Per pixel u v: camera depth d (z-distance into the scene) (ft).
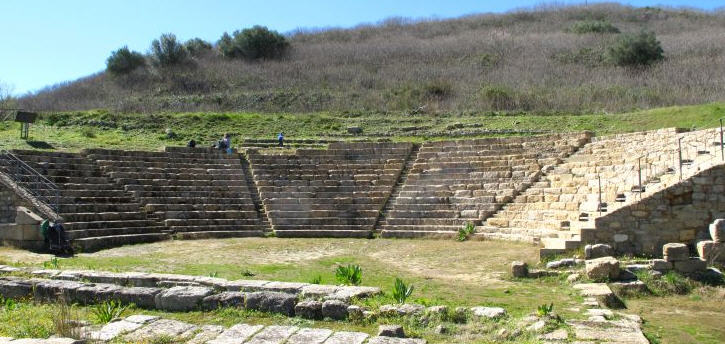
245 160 105.40
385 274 55.36
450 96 169.58
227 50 250.57
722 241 54.24
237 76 214.69
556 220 73.72
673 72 171.83
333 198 94.53
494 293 46.21
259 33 249.34
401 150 104.94
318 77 206.28
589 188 76.89
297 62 234.38
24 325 34.73
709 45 207.62
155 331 33.83
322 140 123.65
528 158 92.32
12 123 127.03
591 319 37.09
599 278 49.42
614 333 33.76
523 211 81.05
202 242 78.89
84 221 75.66
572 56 211.00
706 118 103.86
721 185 59.72
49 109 169.27
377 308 36.86
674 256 52.01
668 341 35.17
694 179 60.13
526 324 34.78
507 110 148.56
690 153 71.26
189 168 98.22
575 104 146.00
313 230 87.56
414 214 88.94
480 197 87.51
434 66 214.07
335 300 37.70
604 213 65.21
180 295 39.34
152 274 45.98
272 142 123.44
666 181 65.92
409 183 97.04
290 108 171.12
